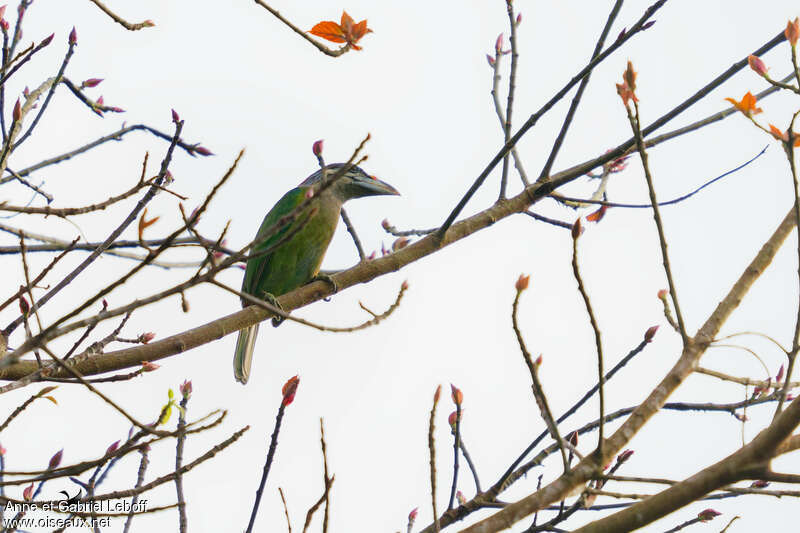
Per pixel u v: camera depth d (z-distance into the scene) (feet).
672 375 22.86
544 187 33.73
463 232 33.24
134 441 21.66
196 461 23.47
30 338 20.42
